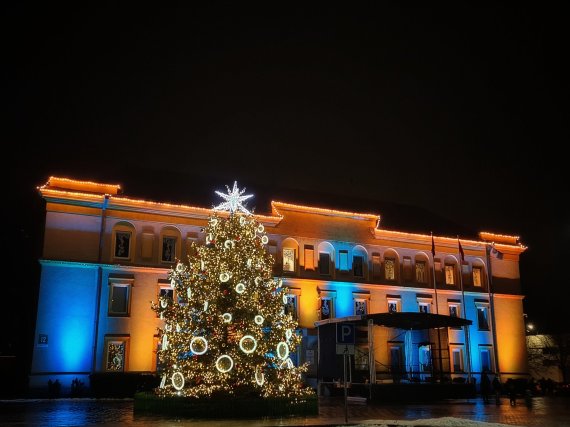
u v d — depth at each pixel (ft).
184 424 59.11
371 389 102.22
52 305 110.93
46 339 108.99
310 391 75.46
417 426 58.59
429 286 154.81
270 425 58.34
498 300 164.76
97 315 113.70
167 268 122.31
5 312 143.84
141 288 119.34
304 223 141.79
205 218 128.57
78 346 111.34
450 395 111.45
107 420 63.52
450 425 58.90
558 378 187.73
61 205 116.26
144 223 123.03
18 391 113.60
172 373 70.44
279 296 76.02
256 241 78.74
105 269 116.98
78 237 116.16
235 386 69.97
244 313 71.51
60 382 108.17
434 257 157.89
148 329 117.91
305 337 132.67
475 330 158.40
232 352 69.72
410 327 122.31
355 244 147.54
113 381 107.55
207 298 71.46
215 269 73.00
